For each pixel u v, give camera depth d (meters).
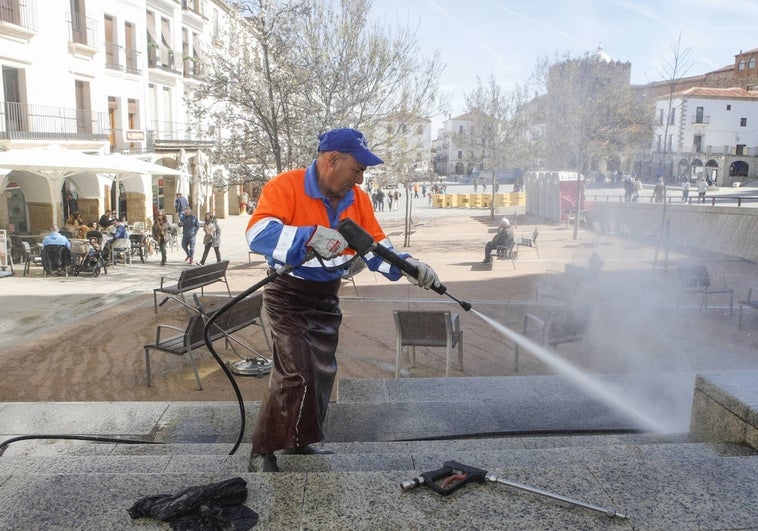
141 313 11.56
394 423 4.63
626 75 30.59
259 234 2.58
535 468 2.57
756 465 2.59
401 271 2.85
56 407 5.33
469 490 2.40
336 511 2.25
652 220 23.55
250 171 17.72
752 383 3.51
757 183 65.50
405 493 2.37
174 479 2.47
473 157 38.81
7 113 20.73
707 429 3.58
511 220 34.66
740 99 66.19
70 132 24.00
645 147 42.31
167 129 34.59
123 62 28.45
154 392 7.20
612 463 2.61
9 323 10.83
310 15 16.81
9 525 2.17
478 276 15.58
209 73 17.80
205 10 39.38
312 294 2.84
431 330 7.18
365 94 17.58
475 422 4.63
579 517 2.21
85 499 2.32
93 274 16.39
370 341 9.31
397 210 47.06
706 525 2.17
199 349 8.97
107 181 24.22
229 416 5.08
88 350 9.05
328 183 2.72
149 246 20.95
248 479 2.47
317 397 2.79
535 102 34.38
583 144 30.23
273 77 16.61
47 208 21.86
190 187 33.69
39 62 22.27
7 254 16.44
